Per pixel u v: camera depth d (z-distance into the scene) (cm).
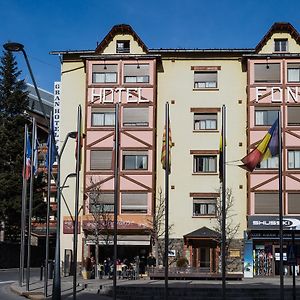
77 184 2573
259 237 4341
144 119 4534
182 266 4059
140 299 2811
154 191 4472
